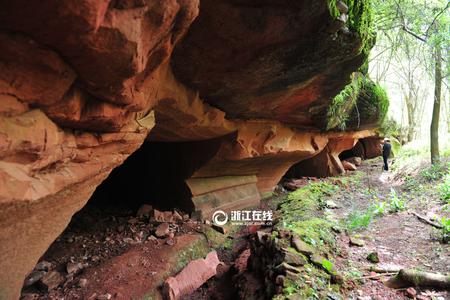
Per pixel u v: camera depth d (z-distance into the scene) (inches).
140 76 93.9
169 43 89.9
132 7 66.8
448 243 198.8
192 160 279.7
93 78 79.3
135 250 211.8
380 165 564.1
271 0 108.0
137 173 322.7
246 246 259.9
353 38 145.9
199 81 156.9
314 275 161.9
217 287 205.6
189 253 218.8
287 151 320.2
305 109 257.6
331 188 396.5
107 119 97.2
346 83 207.0
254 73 153.3
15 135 68.2
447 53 346.3
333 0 117.4
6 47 61.1
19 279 102.0
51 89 73.4
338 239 221.0
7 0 53.9
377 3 274.4
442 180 342.3
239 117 240.7
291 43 132.7
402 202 289.4
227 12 109.2
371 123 430.9
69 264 187.6
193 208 280.7
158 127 196.9
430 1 292.7
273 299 146.4
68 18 58.4
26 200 75.3
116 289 168.1
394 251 201.5
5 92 65.7
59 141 86.5
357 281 165.8
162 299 173.8
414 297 147.4
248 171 341.7
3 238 84.2
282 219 267.7
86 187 114.8
